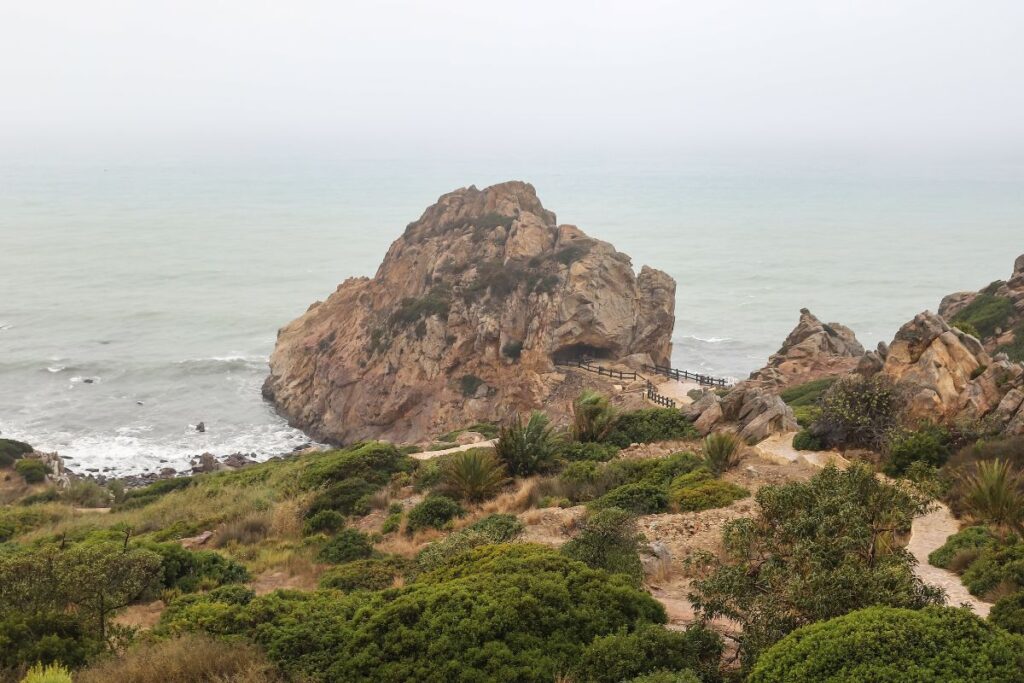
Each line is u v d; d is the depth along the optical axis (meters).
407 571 20.69
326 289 146.38
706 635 13.97
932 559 19.09
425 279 69.94
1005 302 54.22
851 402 29.05
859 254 189.25
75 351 97.19
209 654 14.29
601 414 35.81
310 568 22.95
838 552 14.02
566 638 14.15
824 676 10.99
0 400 78.56
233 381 85.06
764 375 52.41
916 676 10.68
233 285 148.12
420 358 63.81
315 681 13.73
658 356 65.06
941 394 27.95
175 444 66.88
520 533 22.11
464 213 75.62
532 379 58.44
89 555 17.31
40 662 13.75
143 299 131.75
